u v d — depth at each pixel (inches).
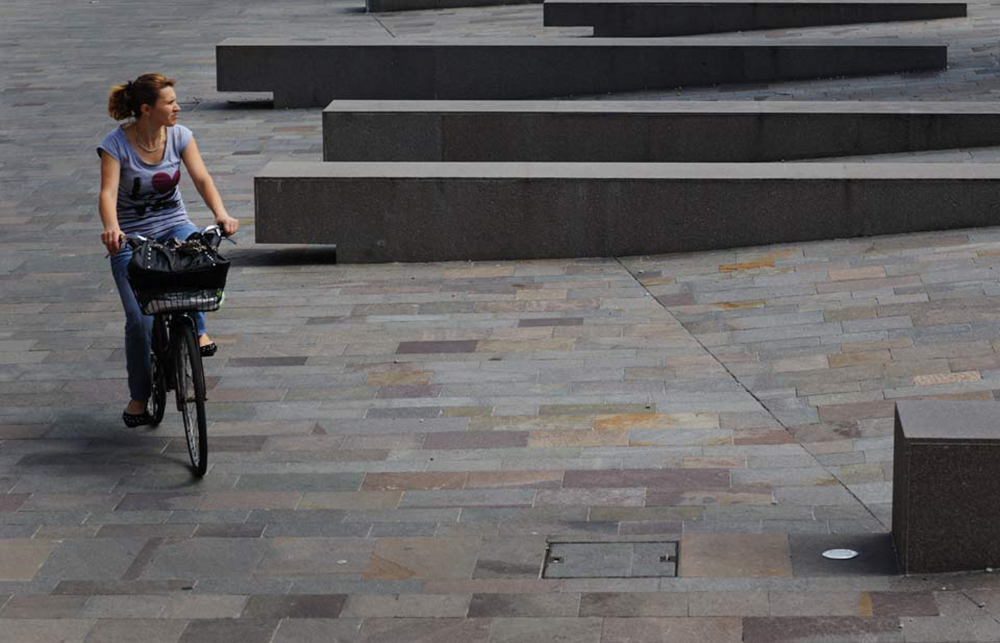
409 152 900.6
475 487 433.1
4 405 518.6
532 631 341.7
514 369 538.6
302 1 1833.2
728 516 402.9
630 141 886.4
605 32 1419.8
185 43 1475.1
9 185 890.7
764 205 679.7
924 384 488.1
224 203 837.2
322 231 701.3
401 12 1692.9
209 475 450.9
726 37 1290.6
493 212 695.7
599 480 433.7
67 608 364.5
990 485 348.2
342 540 399.9
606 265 681.6
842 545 379.2
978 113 859.4
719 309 593.6
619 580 366.0
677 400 498.3
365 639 342.6
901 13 1358.3
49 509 428.1
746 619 340.5
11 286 678.5
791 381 506.6
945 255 623.2
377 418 494.6
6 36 1546.5
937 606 338.6
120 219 464.8
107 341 594.2
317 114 1119.6
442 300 633.6
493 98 1140.5
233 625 352.5
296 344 578.6
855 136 870.4
